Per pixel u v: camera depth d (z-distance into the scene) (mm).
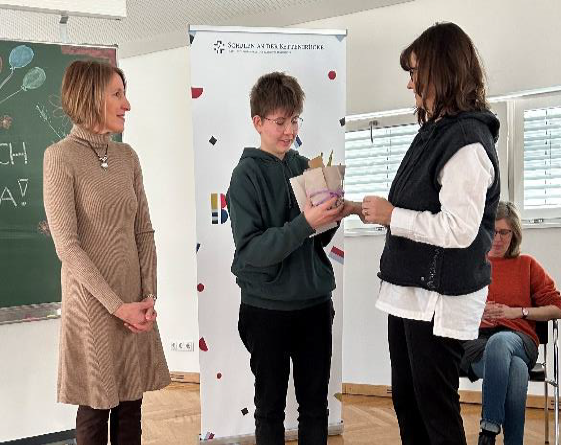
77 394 1745
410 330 1504
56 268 2656
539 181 3363
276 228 1664
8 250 2545
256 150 1838
